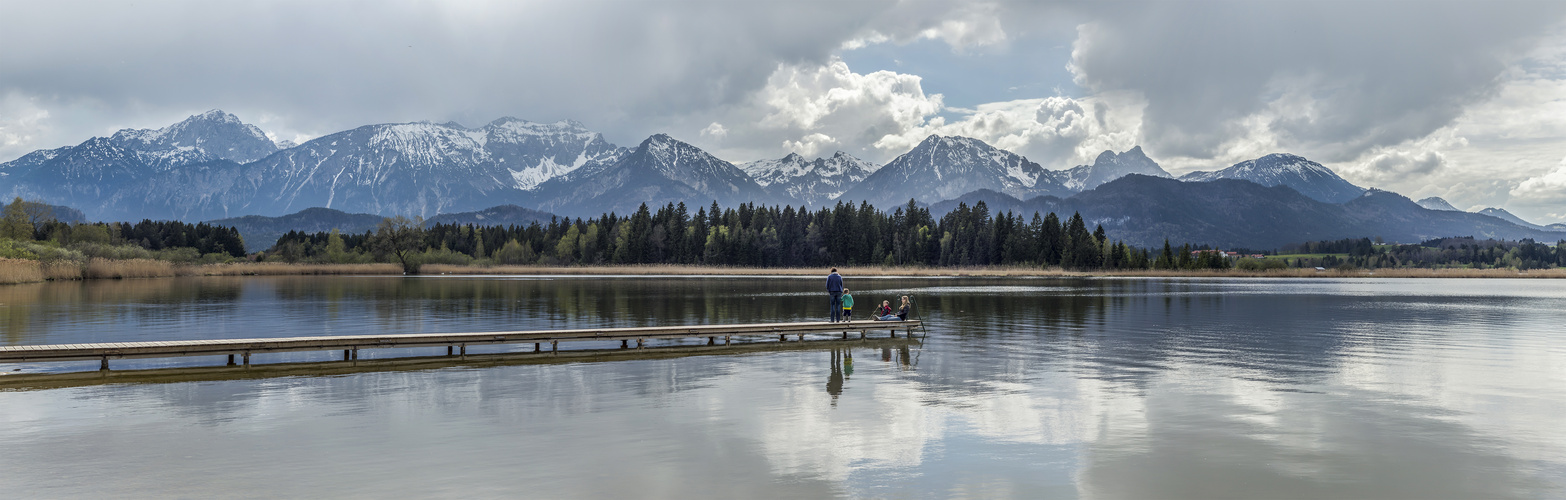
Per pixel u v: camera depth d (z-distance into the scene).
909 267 151.12
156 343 17.53
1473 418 12.38
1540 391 14.80
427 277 87.31
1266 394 14.38
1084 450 10.36
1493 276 126.56
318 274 97.56
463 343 19.97
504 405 13.25
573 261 151.38
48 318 29.36
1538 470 9.52
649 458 9.95
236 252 159.62
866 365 18.12
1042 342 23.12
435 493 8.56
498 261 140.25
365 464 9.64
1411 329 27.77
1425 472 9.44
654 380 15.90
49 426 11.59
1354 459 9.98
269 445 10.52
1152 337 24.53
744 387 15.04
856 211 169.25
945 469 9.51
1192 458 10.00
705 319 31.14
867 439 10.93
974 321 30.58
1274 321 30.94
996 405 13.27
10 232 99.75
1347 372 17.12
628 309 36.69
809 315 33.31
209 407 13.03
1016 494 8.60
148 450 10.27
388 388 14.91
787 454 10.14
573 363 18.50
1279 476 9.27
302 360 18.94
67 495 8.48
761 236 160.50
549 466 9.58
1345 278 114.50
